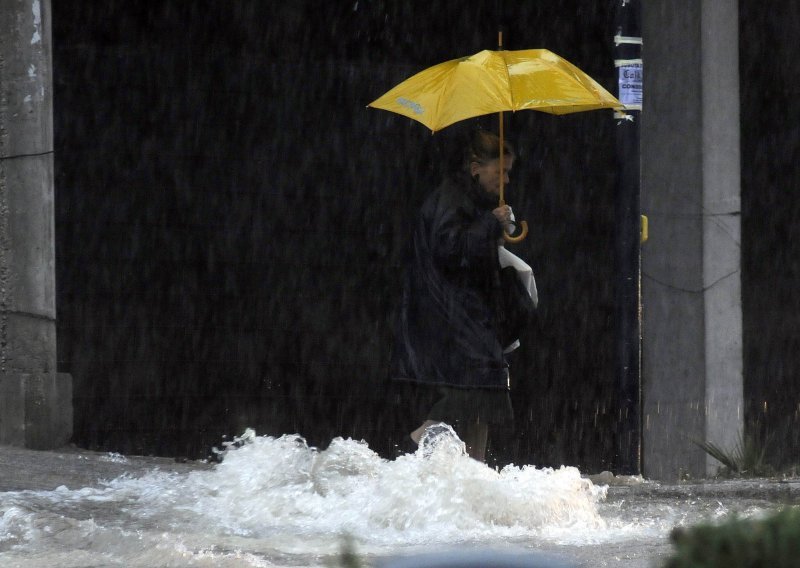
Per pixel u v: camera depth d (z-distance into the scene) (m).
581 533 20.78
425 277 26.17
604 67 48.09
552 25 47.62
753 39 47.91
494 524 21.66
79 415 39.88
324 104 44.50
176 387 41.47
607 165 47.91
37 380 33.31
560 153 47.44
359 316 44.50
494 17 47.31
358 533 20.61
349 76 44.88
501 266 26.77
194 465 33.50
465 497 21.67
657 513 24.11
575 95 27.08
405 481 21.86
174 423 41.28
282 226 43.53
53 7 40.25
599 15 47.88
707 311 41.25
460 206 26.09
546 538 20.12
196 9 42.44
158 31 41.94
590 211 47.59
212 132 42.66
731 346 41.69
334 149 44.59
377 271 44.88
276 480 23.42
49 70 34.19
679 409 41.38
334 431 43.78
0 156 33.72
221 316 42.38
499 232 25.70
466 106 26.55
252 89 43.34
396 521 21.41
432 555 4.29
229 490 23.38
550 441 46.38
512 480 22.52
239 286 42.78
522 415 46.25
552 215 47.25
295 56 44.06
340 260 44.38
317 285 44.00
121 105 41.34
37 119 33.78
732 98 41.72
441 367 26.00
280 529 20.77
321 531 20.69
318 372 43.75
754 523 5.77
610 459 46.97
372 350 44.53
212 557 16.69
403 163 45.47
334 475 24.05
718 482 33.78
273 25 43.66
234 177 42.91
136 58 41.62
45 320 33.75
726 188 41.56
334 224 44.38
